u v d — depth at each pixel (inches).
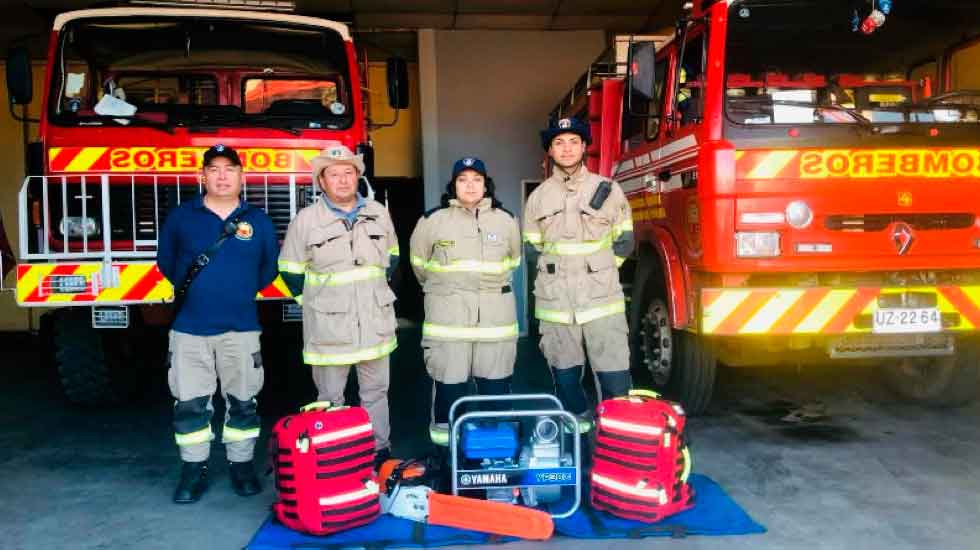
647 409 139.0
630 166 236.1
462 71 409.1
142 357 233.8
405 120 438.6
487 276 157.9
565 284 163.8
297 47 223.1
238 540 136.4
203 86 226.8
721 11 179.3
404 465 149.4
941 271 185.8
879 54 191.5
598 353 166.2
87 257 179.5
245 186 202.2
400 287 446.3
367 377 161.0
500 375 161.6
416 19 389.7
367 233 155.2
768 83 186.5
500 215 160.9
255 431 159.6
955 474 163.9
